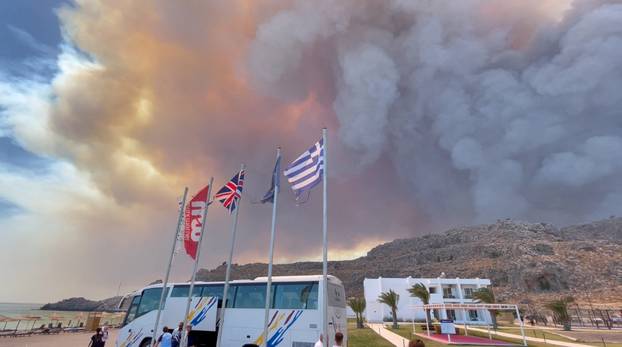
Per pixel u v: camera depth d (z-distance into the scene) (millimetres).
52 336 45844
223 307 16109
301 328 16781
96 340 19531
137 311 22125
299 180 14516
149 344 20766
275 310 17891
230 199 18234
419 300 81562
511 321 76062
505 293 123750
